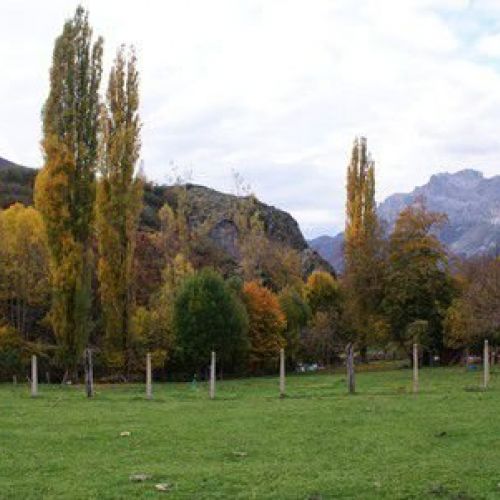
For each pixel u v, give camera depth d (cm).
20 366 5625
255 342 6975
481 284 5669
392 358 9138
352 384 3238
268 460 1642
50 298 6375
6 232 6262
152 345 6178
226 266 9844
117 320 5609
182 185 10181
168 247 8756
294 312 7506
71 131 5022
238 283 7088
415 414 2344
